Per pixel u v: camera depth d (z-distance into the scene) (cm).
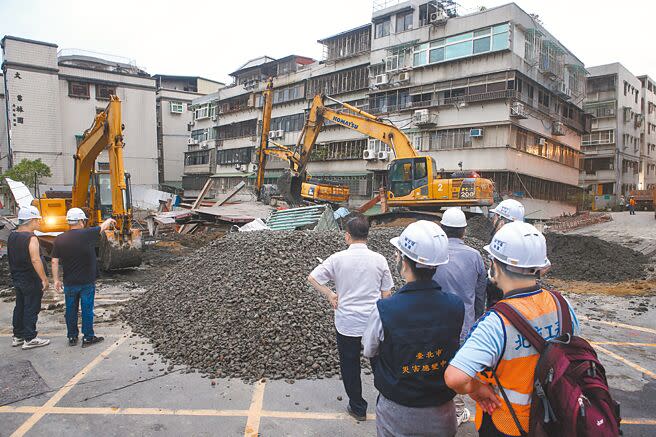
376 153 3009
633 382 471
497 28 2405
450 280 344
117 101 1075
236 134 4469
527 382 188
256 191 2289
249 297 548
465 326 344
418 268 220
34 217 550
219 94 4691
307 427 363
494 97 2417
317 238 724
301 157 2011
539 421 181
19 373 468
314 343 488
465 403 423
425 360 212
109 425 366
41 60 3772
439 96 2680
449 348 216
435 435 213
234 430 358
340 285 358
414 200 1648
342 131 3344
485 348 189
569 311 196
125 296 856
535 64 2558
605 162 4006
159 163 5128
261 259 628
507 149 2380
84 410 390
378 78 2944
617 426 170
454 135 2594
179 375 460
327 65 3475
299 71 3741
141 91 4384
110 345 554
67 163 3969
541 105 2730
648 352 566
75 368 482
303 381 445
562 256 1355
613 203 3838
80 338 581
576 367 175
